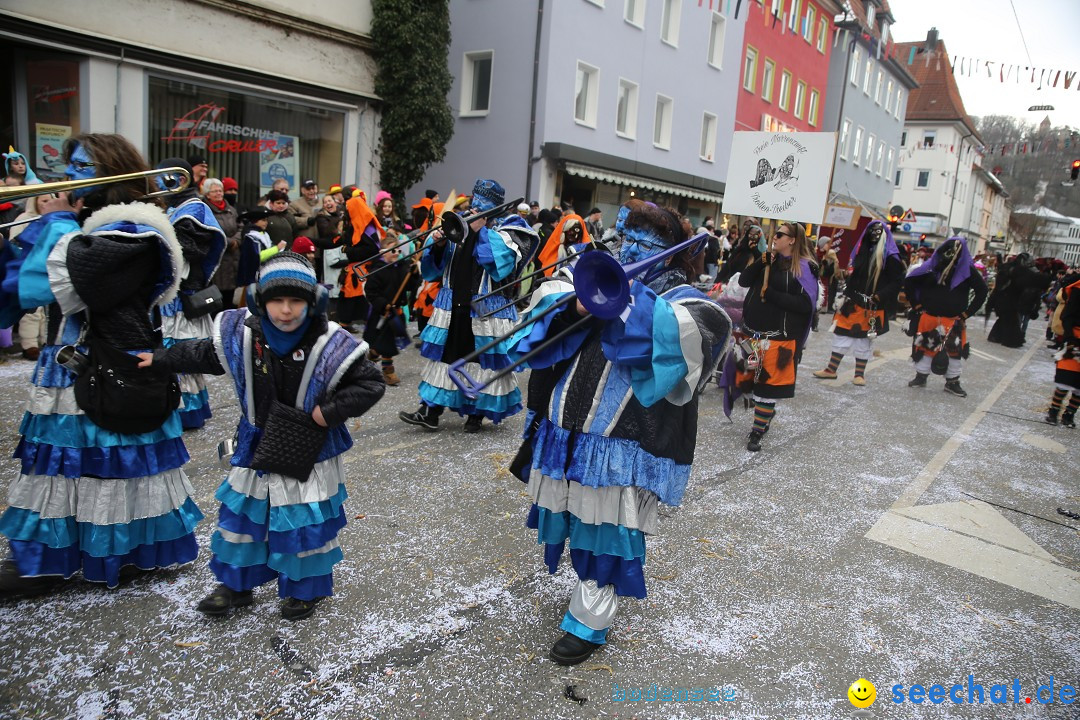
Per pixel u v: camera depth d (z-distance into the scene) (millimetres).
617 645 2977
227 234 7328
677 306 2447
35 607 2893
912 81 35969
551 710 2557
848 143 31484
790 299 5418
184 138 10336
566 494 2773
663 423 2684
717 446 5844
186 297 3016
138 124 9734
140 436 2840
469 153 17609
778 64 24969
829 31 27500
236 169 11109
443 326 5348
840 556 3998
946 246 8336
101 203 2924
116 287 2619
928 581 3795
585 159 17156
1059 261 20016
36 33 8578
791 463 5562
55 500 2779
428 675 2689
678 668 2861
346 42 12086
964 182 42562
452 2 17391
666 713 2594
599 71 17641
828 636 3189
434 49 12898
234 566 2781
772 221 7461
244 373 2633
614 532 2699
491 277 5207
